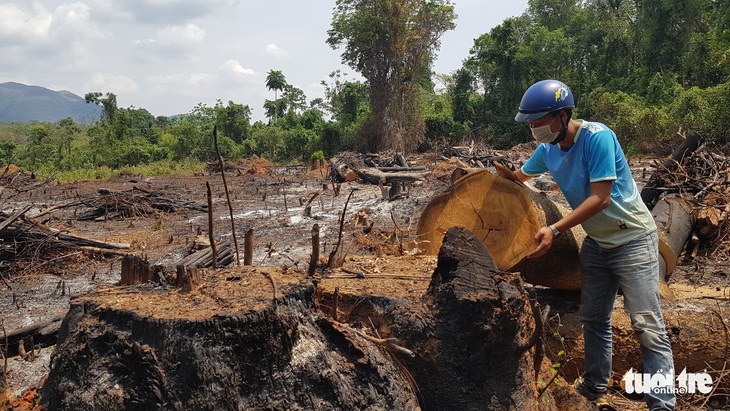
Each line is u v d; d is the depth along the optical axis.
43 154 39.91
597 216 3.22
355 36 41.34
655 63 41.81
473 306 2.78
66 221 11.64
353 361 2.72
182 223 11.38
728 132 22.94
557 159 3.35
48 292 6.57
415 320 2.93
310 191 17.20
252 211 12.98
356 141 43.88
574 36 49.56
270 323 2.45
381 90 42.28
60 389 2.49
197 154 43.91
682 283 6.11
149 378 2.32
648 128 28.44
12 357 4.51
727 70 30.50
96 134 44.78
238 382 2.38
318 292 3.29
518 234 3.88
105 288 2.99
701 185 8.04
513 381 2.91
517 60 46.22
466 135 43.75
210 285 2.88
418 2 41.72
